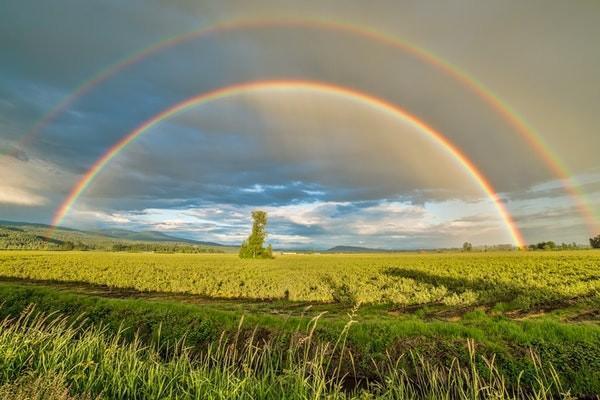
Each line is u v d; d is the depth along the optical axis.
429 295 25.75
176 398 6.04
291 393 6.27
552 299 24.33
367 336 12.09
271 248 98.00
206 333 13.62
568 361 10.23
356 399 6.66
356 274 44.72
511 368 10.23
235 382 6.48
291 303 25.69
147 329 14.90
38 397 5.25
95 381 6.56
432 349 11.09
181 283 34.56
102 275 42.59
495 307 21.94
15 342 7.67
